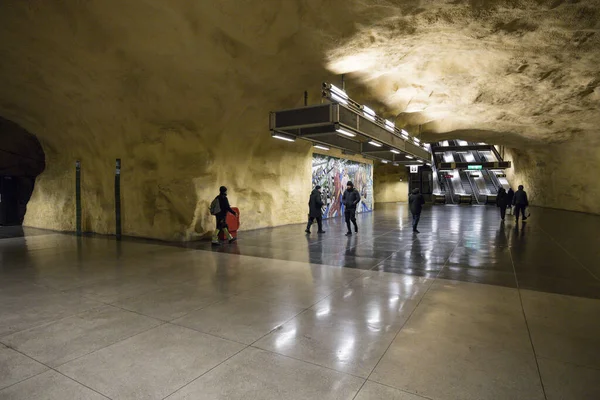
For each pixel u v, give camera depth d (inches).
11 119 498.9
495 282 225.8
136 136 414.0
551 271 254.4
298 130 418.6
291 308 178.7
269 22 269.0
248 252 330.6
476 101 482.0
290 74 358.3
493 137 781.9
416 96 466.9
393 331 149.8
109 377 114.8
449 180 1646.2
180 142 392.8
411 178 1691.7
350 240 405.1
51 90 402.0
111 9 266.1
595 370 117.7
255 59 323.0
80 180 479.8
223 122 407.8
